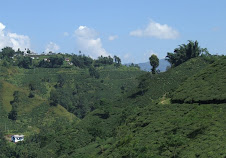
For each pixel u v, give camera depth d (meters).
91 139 112.25
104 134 108.69
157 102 86.06
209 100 67.19
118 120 114.06
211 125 55.34
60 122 183.75
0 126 170.62
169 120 68.00
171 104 77.00
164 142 56.69
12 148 141.50
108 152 74.25
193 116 63.16
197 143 51.09
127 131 79.06
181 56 135.00
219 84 71.44
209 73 80.44
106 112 129.50
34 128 176.00
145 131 68.31
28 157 127.56
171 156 51.66
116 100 144.25
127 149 63.88
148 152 56.97
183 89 80.00
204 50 130.12
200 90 73.56
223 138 49.12
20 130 171.00
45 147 125.19
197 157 47.12
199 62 121.88
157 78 131.25
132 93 139.62
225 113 58.06
